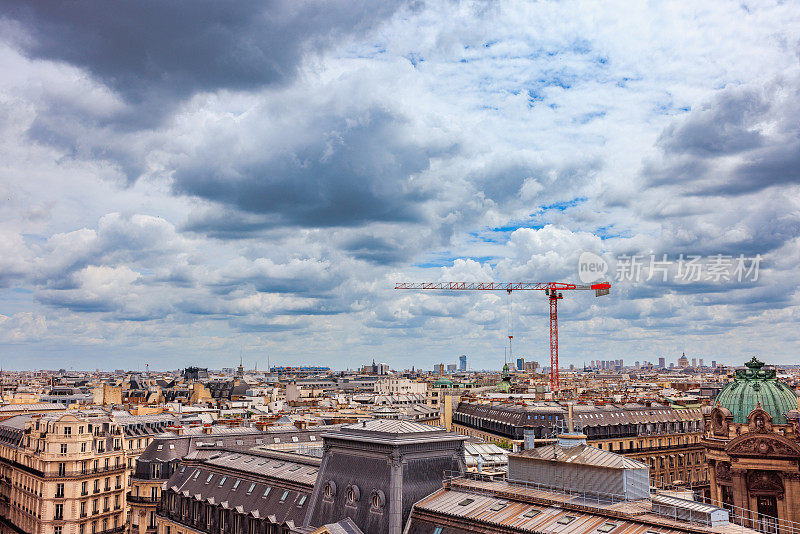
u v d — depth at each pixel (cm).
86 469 19325
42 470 18975
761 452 12562
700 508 7250
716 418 13812
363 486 9350
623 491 7956
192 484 13225
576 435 9431
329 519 9612
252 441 19438
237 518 11494
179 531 13000
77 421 19288
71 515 18725
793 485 12288
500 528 7738
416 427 9838
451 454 9762
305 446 17462
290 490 10981
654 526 7094
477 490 8881
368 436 9681
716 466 13688
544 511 7912
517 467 9131
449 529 8300
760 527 12012
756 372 13812
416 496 9050
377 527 8856
